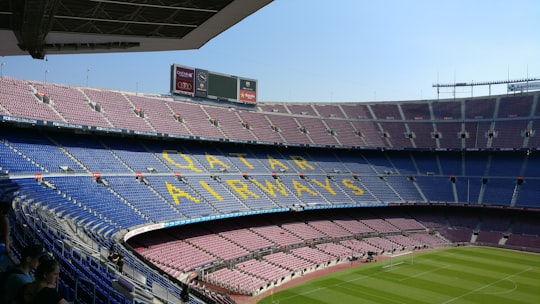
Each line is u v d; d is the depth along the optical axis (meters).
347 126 93.44
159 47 18.20
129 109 64.19
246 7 13.05
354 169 86.94
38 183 43.00
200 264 49.75
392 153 94.38
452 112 96.00
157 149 65.12
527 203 76.75
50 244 18.08
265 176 73.00
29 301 6.62
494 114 92.19
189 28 15.30
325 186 77.88
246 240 60.09
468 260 64.69
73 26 14.89
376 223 79.44
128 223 45.28
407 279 53.38
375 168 89.19
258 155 78.81
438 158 91.94
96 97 62.19
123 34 16.02
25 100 51.69
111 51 18.67
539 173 81.69
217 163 69.81
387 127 95.25
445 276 55.00
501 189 81.56
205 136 68.69
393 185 85.19
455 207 86.19
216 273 49.78
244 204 62.44
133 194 51.97
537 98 90.50
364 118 97.19
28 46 16.27
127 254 34.03
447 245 76.69
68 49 17.45
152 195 53.97
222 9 13.28
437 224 83.50
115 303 14.88
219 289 46.72
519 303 44.50
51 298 6.11
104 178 51.91
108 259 25.77
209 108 77.44
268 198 66.88
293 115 90.38
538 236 74.75
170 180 59.28
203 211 56.03
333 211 80.31
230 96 81.12
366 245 70.12
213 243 56.31
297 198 70.50
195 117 72.38
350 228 74.94
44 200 37.88
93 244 29.14
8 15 12.95
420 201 82.12
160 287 29.58
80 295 14.08
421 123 95.38
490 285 51.00
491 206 78.75
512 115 90.06
